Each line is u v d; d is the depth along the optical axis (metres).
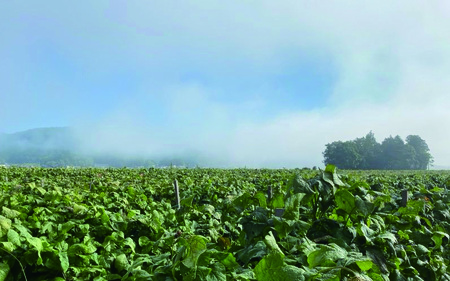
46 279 3.67
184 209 5.95
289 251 3.19
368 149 156.25
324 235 3.81
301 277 2.25
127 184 12.38
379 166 151.50
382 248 3.69
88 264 4.12
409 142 166.38
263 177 16.83
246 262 3.14
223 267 2.60
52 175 17.27
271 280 2.30
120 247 4.77
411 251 4.25
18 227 3.97
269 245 2.86
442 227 5.57
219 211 7.76
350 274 2.43
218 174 19.58
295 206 3.68
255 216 3.80
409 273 3.81
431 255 4.70
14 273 3.52
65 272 3.85
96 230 5.08
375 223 4.20
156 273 2.72
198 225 6.25
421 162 162.12
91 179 15.09
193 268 2.45
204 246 2.54
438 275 4.26
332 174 4.12
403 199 6.16
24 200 6.52
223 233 6.26
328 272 2.38
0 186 9.37
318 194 4.18
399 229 4.72
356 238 3.73
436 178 14.94
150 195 10.41
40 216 5.29
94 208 5.68
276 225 3.43
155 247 4.18
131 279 3.24
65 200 6.56
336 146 149.00
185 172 20.91
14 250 3.67
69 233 4.91
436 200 6.86
